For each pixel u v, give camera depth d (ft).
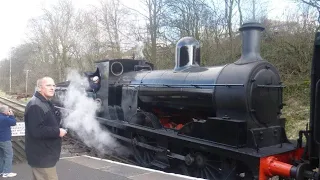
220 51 52.34
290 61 45.06
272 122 20.06
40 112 11.93
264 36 49.60
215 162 21.13
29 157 12.26
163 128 25.43
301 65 43.45
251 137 18.66
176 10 59.41
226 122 19.20
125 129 28.19
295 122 35.70
